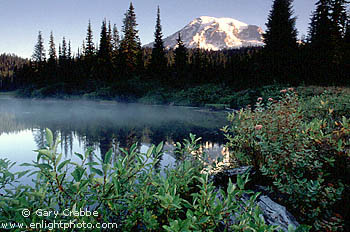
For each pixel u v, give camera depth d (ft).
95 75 131.03
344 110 15.76
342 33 84.02
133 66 133.49
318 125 8.04
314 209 6.63
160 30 128.98
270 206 7.59
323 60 77.82
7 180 4.21
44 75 150.82
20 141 25.59
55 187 3.78
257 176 10.11
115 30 153.28
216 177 9.90
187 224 3.27
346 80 69.46
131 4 132.26
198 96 96.22
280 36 87.56
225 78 111.14
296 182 7.79
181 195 6.40
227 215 4.09
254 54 104.78
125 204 4.84
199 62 131.13
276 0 90.74
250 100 68.13
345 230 6.14
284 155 8.02
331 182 7.18
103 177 3.99
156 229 4.49
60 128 34.53
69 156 18.21
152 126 37.22
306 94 42.42
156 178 5.32
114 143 24.14
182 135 29.07
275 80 77.30
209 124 40.01
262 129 10.59
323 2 83.46
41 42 168.55
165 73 127.44
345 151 7.33
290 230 3.57
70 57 151.33
